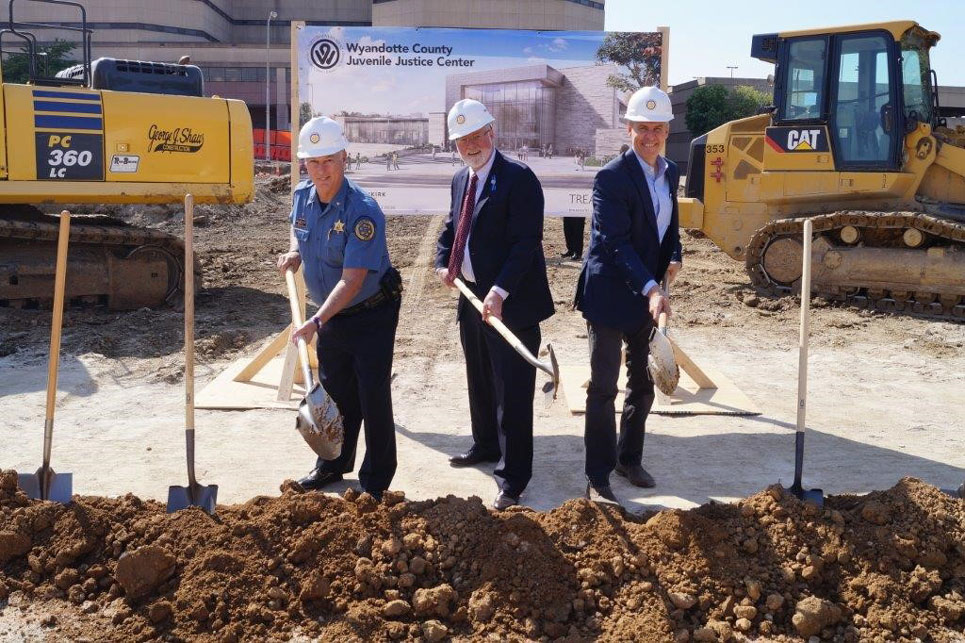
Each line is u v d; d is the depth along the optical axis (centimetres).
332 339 466
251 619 361
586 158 770
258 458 541
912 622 367
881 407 673
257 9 8400
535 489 504
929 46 1152
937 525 404
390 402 470
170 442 569
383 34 726
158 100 988
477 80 743
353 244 437
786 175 1147
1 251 988
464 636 358
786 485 508
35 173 927
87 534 398
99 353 809
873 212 1080
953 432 612
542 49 742
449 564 387
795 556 394
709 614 373
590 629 362
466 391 707
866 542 398
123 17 7056
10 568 394
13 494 416
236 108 1037
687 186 1279
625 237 465
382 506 414
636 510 472
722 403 665
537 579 379
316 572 378
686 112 5472
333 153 435
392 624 358
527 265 470
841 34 1091
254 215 2006
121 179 970
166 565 375
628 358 507
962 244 1053
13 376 732
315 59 721
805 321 431
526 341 484
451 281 502
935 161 1084
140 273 1053
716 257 1580
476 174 489
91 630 357
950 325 991
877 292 1088
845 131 1107
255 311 1055
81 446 559
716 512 421
